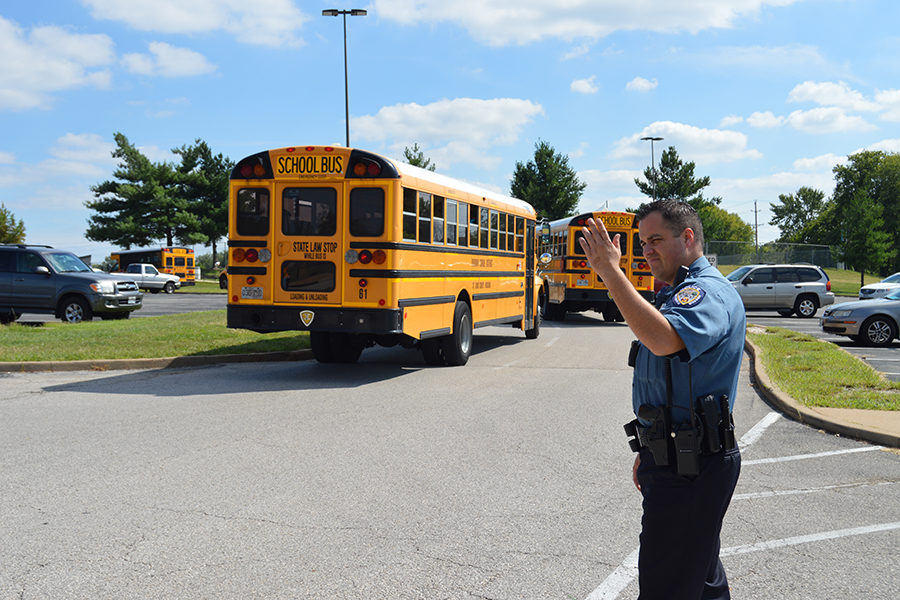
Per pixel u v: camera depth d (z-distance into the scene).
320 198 11.02
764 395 10.17
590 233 2.54
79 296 21.25
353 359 13.35
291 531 4.88
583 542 4.73
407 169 11.26
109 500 5.46
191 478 6.03
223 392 10.11
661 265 2.85
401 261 10.95
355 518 5.14
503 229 15.48
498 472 6.32
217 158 68.31
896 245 86.19
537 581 4.14
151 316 22.53
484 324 14.45
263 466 6.41
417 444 7.26
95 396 9.74
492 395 10.00
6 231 59.19
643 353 2.76
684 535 2.63
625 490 5.85
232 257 11.33
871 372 11.32
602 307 23.02
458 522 5.08
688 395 2.62
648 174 65.62
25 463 6.43
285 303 11.15
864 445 7.39
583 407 9.20
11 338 14.67
